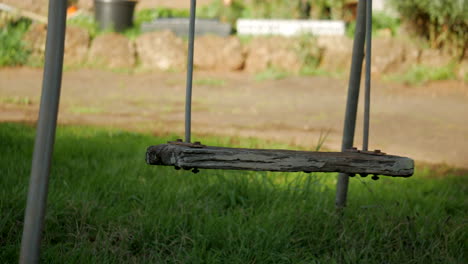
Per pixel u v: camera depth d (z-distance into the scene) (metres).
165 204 4.03
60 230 3.63
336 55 15.69
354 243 3.41
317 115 10.89
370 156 2.65
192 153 2.43
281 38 16.06
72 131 7.36
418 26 15.98
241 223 3.73
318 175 5.28
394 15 17.53
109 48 15.59
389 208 4.07
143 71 15.26
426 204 4.65
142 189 4.42
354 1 18.09
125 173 4.96
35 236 2.33
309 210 4.02
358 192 4.77
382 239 3.55
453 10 14.89
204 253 3.33
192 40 2.69
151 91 13.05
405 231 3.63
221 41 15.78
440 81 14.70
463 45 15.41
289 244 3.49
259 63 15.72
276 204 4.19
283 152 2.53
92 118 9.41
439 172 6.52
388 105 12.24
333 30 16.92
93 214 3.83
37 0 17.61
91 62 15.45
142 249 3.39
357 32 3.86
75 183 4.56
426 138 9.09
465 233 3.82
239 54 15.62
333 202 4.34
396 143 8.59
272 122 9.93
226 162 2.46
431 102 12.71
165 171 5.08
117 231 3.50
